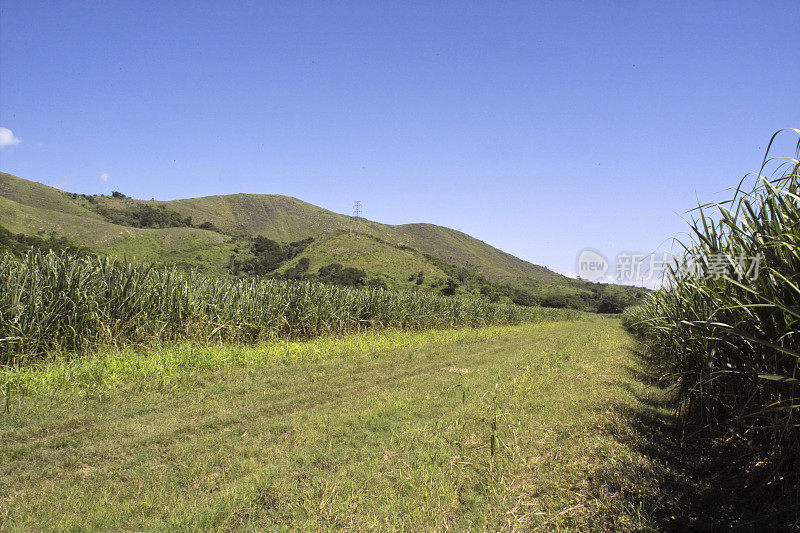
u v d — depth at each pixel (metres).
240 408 6.71
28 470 4.36
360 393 7.99
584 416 6.23
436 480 4.10
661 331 8.59
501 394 7.43
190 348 9.72
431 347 14.95
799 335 3.57
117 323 9.61
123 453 4.88
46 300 8.51
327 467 4.55
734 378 4.72
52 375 7.02
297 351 11.28
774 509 3.60
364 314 18.28
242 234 116.62
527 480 4.13
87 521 3.38
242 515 3.55
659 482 4.18
